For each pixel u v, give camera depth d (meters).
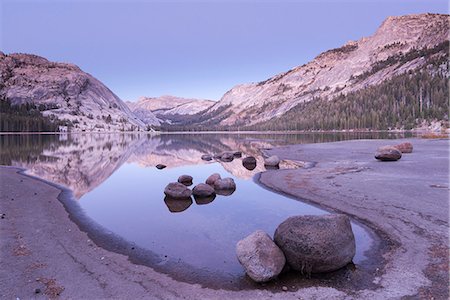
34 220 11.41
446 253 7.76
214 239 9.77
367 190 14.75
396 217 10.73
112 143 74.31
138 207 13.99
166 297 6.30
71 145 63.41
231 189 17.47
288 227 7.53
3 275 7.03
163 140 93.75
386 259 7.77
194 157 39.78
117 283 6.87
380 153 25.48
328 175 19.62
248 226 11.01
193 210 13.30
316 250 7.00
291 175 20.66
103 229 10.77
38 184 18.80
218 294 6.43
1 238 9.34
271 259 6.91
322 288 6.55
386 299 5.98
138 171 26.95
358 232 9.84
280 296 6.29
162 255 8.52
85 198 15.87
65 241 9.46
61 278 7.03
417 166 21.58
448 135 62.81
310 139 76.69
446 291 6.10
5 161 32.41
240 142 75.31
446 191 13.70
